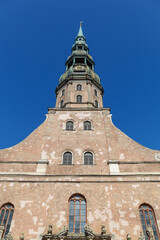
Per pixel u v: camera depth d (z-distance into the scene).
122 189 22.97
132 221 20.94
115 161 25.16
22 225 20.59
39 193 22.61
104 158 25.62
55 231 20.33
